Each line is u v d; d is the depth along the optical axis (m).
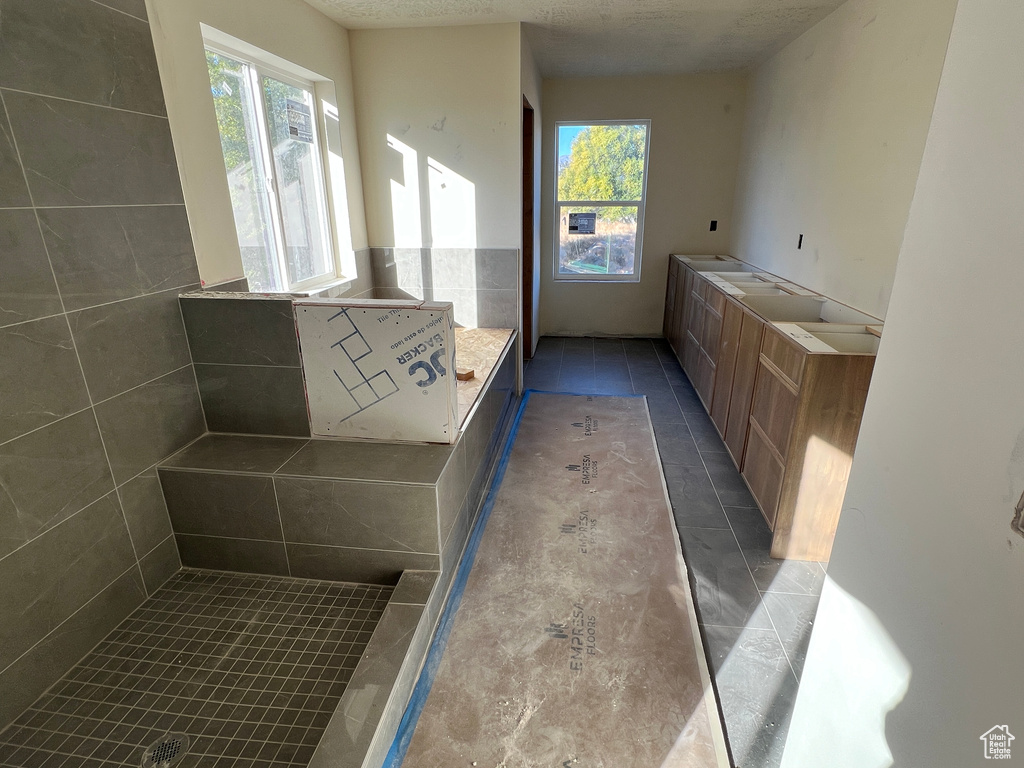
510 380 3.66
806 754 1.17
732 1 2.96
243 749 1.45
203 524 2.05
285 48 2.64
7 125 1.42
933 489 0.80
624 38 3.66
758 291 3.43
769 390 2.51
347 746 1.37
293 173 2.97
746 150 4.73
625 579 2.19
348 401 2.12
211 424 2.22
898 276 0.91
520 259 3.70
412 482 1.89
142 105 1.82
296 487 1.95
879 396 0.95
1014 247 0.65
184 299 2.05
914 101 2.35
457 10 3.01
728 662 1.83
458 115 3.43
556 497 2.78
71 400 1.64
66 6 1.55
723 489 2.85
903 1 2.43
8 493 1.47
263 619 1.88
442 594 2.04
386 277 3.83
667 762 1.50
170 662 1.71
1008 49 0.67
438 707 1.66
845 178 2.97
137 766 1.40
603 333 5.74
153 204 1.90
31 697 1.57
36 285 1.52
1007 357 0.66
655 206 5.23
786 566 2.28
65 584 1.65
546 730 1.59
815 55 3.36
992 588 0.68
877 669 0.93
